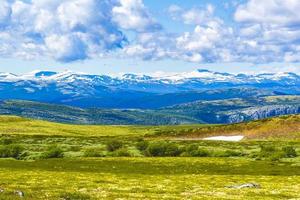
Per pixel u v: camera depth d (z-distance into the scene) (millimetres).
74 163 115812
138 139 196250
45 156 134750
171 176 84312
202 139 199250
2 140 171500
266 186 64188
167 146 142000
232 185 64312
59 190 53438
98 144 173500
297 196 49938
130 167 106625
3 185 61125
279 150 137250
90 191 52469
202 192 52969
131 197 44875
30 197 40438
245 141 177750
